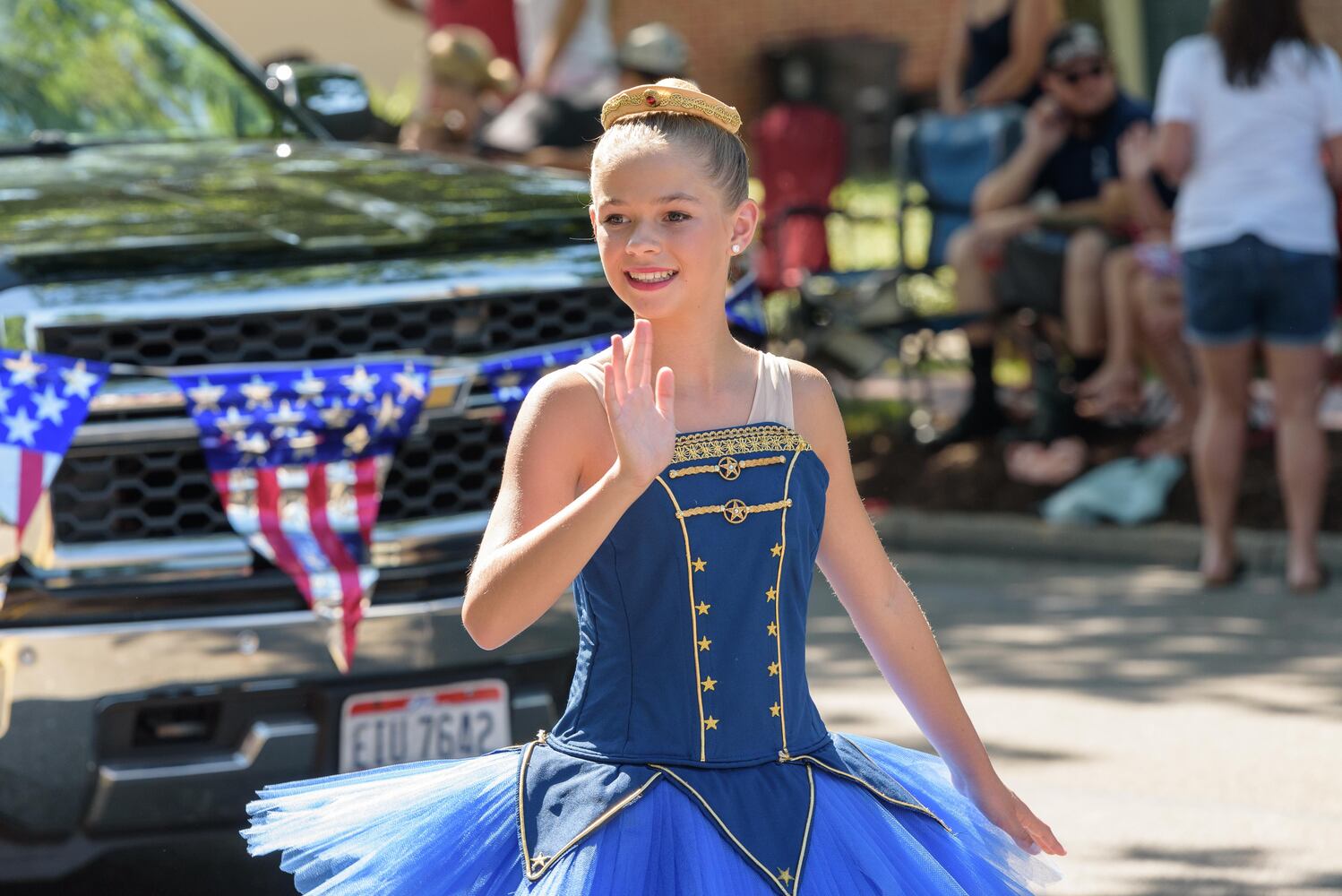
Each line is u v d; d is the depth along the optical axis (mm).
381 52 65062
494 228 14039
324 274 13289
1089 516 26891
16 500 12305
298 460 12922
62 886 14016
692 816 8305
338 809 9055
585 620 8734
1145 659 20656
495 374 13523
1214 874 14133
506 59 35156
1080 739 17641
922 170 31609
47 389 12469
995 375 31469
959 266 29078
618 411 7879
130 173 15461
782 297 33688
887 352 31094
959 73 33312
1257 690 19141
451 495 13469
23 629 12375
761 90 64500
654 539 8445
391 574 13016
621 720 8531
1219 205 23438
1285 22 23281
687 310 8594
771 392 8875
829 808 8586
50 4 18156
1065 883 14016
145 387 12664
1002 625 22734
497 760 8938
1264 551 25078
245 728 12586
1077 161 29281
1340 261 25516
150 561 12578
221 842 15016
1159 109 24031
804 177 38156
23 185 14812
